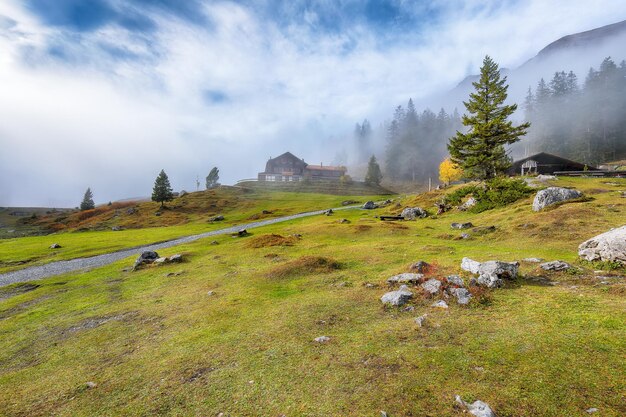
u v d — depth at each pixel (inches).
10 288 1098.7
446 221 1804.9
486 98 2228.1
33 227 4431.6
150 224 3649.1
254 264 1088.2
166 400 339.3
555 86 6791.3
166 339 516.4
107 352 495.8
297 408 298.7
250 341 465.7
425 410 273.9
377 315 515.5
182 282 930.7
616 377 285.9
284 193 5620.1
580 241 949.2
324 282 767.1
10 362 506.9
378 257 981.8
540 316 430.6
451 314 477.1
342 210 3341.5
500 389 289.1
